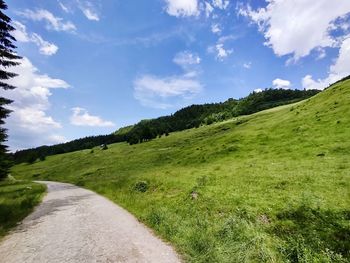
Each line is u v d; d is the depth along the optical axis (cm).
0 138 3303
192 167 4059
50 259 1036
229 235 1220
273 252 1074
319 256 1016
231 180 2305
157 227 1454
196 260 1002
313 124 3991
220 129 11150
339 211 1288
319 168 2177
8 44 2192
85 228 1491
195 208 1773
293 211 1378
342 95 4741
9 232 1441
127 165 7350
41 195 3200
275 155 3291
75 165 11262
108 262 991
